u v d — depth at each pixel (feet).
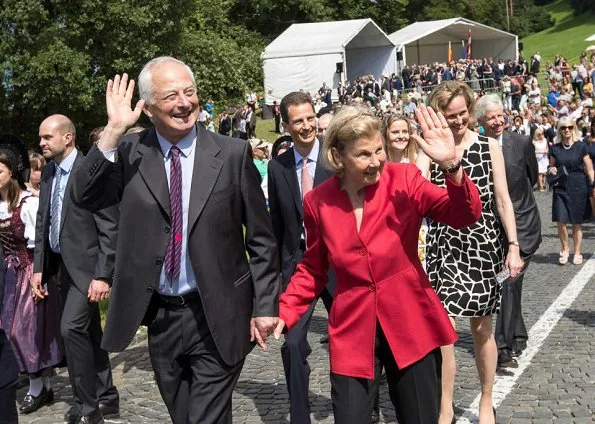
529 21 339.77
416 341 11.30
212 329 11.98
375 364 11.56
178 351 12.35
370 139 11.05
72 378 18.24
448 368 16.31
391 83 140.46
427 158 16.24
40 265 19.97
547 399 18.43
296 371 16.28
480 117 20.11
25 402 20.63
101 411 19.39
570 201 36.94
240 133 104.99
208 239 12.03
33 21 87.86
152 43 101.04
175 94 11.94
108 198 12.51
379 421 17.85
